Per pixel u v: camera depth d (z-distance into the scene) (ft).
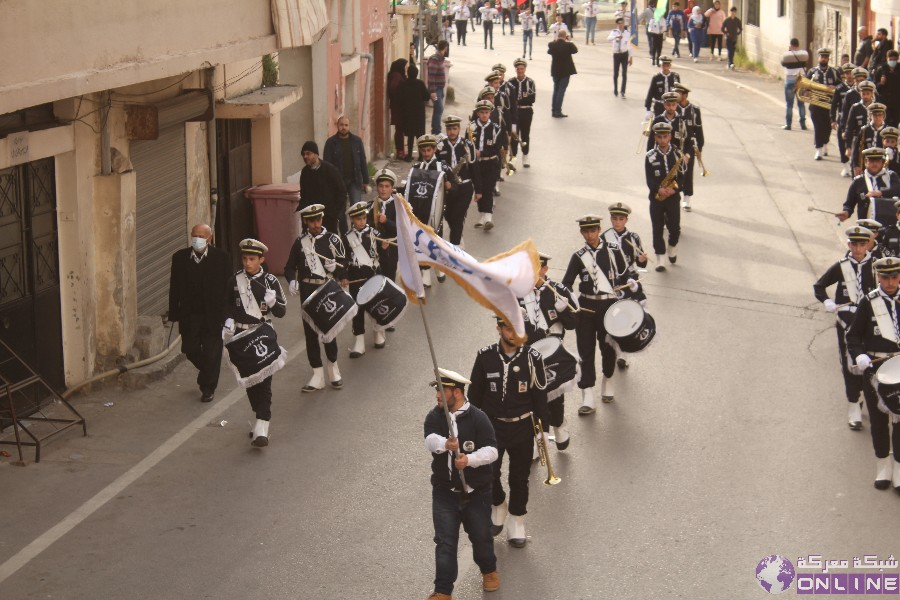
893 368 38.63
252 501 38.81
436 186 61.05
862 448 42.88
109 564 34.58
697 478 40.52
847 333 40.68
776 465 41.47
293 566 34.65
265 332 42.80
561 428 42.45
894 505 38.37
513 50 195.72
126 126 50.47
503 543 36.27
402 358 53.01
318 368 48.98
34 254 45.01
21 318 44.47
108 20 40.24
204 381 47.70
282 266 66.39
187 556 35.12
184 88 56.95
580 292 46.73
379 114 105.19
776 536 36.42
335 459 42.19
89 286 48.26
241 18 50.80
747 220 77.25
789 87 110.11
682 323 57.11
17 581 33.47
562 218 77.87
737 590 33.37
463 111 129.29
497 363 35.12
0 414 43.47
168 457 42.19
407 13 128.67
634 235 46.73
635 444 43.37
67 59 37.93
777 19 151.74
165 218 56.08
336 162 70.85
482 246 70.85
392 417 46.14
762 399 47.60
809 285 63.31
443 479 32.22
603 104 128.36
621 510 38.24
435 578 32.45
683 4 203.72
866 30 118.42
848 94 86.69
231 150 64.80
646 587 33.55
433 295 62.59
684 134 76.28
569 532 36.83
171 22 44.73
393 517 37.78
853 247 44.75
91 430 44.42
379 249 56.24
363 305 51.44
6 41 34.78
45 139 44.14
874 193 56.18
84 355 48.29
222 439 43.96
